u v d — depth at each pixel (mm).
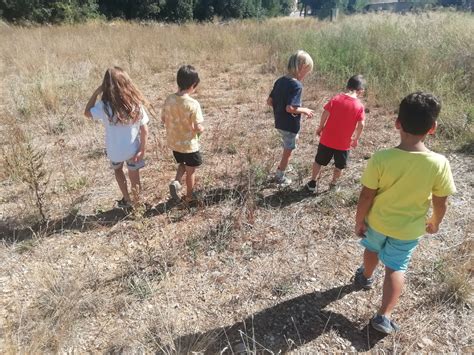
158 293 2951
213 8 39406
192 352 2414
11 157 4711
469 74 7664
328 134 4020
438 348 2521
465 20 11969
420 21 12383
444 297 2889
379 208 2387
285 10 56156
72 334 2576
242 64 11883
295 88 3936
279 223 3824
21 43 12766
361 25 13070
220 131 6141
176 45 13852
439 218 2406
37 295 2900
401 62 8539
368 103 7434
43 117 6711
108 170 4902
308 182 4422
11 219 3812
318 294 2955
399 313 2783
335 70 9117
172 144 3791
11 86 8180
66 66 10203
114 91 3377
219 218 3875
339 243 3539
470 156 5078
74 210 3926
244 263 3285
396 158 2203
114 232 3662
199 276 3133
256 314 2783
